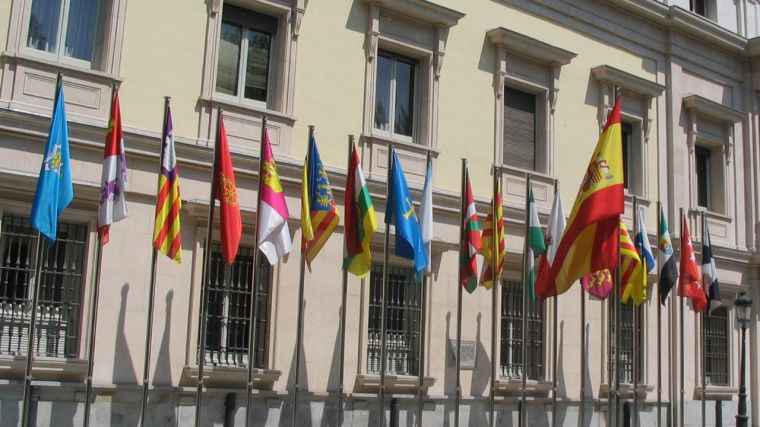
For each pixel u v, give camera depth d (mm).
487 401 15414
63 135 10578
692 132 20203
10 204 11320
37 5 11977
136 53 12445
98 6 12477
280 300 13234
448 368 15070
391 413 14203
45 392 11180
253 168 13227
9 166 11234
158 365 12125
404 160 15039
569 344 16953
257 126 13430
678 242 19266
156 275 12266
